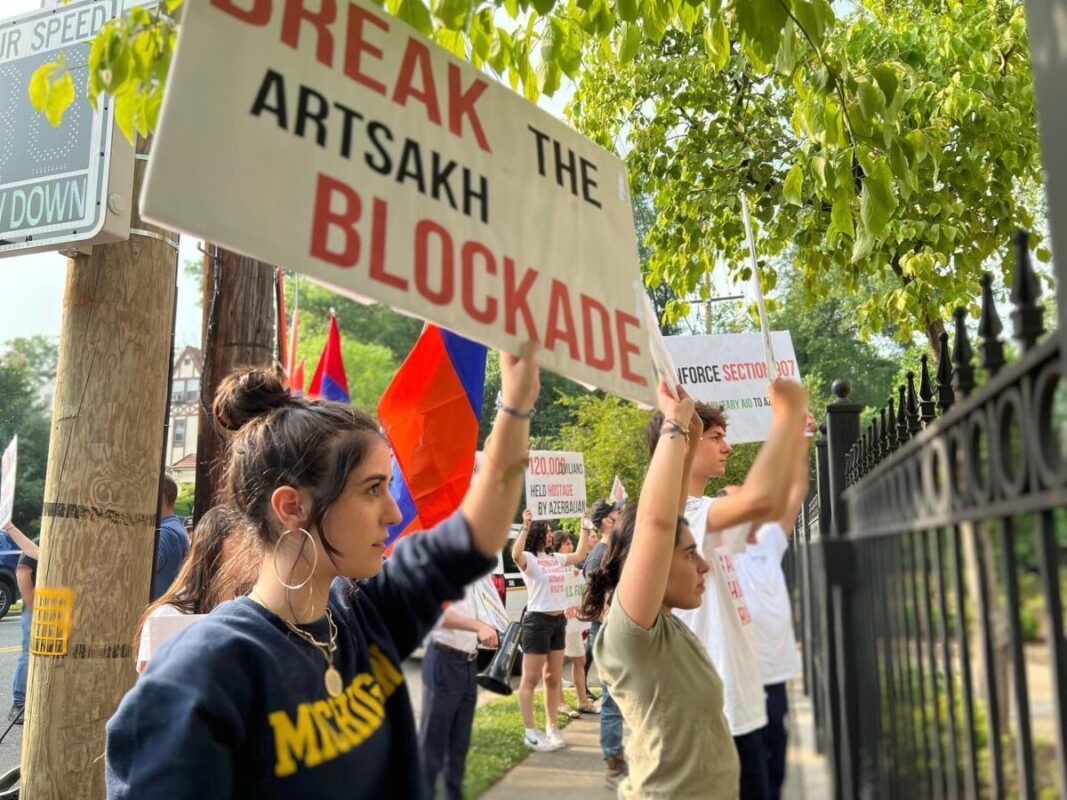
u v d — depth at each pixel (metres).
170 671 1.39
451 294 1.35
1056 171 0.88
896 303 4.73
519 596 3.17
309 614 1.55
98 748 3.18
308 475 1.56
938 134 4.53
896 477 1.15
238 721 1.39
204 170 1.12
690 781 1.36
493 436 1.50
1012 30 4.85
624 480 2.09
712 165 6.05
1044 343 0.75
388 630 1.61
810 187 5.29
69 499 3.24
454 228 1.38
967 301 4.72
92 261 3.32
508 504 1.53
